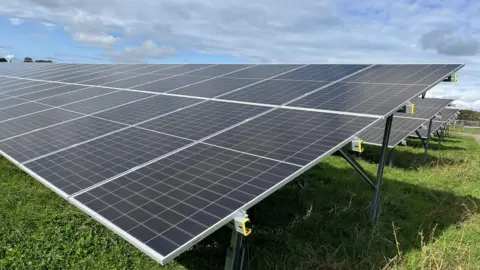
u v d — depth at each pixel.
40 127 8.02
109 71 16.84
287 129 6.15
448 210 9.21
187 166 5.16
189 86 10.88
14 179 9.93
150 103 9.18
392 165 14.94
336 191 10.42
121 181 4.88
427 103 20.61
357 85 8.12
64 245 6.97
